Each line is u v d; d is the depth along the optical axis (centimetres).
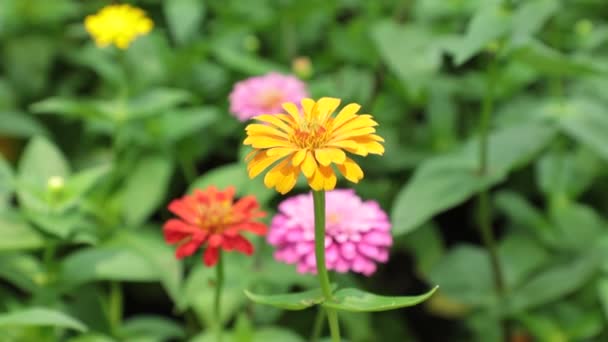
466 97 119
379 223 92
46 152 102
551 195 113
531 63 98
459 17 121
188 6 118
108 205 104
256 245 102
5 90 123
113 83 120
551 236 111
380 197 114
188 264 107
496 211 120
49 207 94
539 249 111
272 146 80
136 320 105
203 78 120
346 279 102
